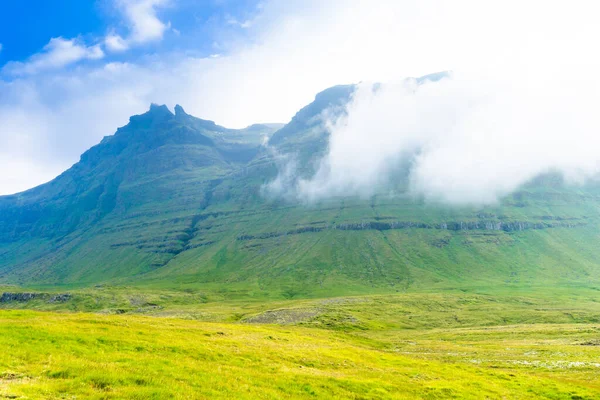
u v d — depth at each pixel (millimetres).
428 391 45500
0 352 31547
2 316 55312
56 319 56188
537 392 52094
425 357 95250
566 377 67625
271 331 88000
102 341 42281
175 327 66312
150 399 25062
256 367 43438
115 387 26578
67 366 30016
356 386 41094
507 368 78562
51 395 23516
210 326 79875
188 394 27422
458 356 97562
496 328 190500
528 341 138875
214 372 36000
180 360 39594
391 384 45562
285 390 35219
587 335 149125
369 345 112500
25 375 27109
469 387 50219
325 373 46531
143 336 48906
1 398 21391
